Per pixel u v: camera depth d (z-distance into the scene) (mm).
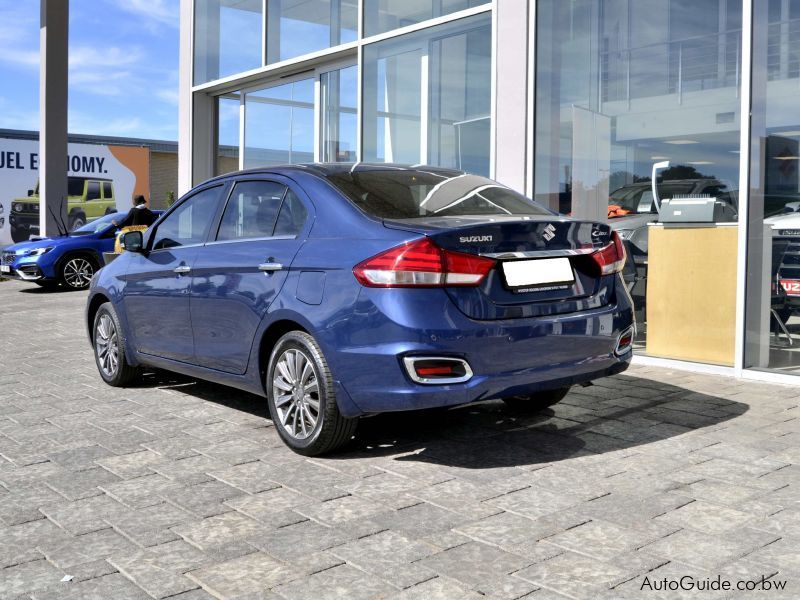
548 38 6910
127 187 30953
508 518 3143
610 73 6473
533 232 3791
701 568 2682
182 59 11812
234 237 4652
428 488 3506
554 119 6898
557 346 3791
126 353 5586
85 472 3814
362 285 3654
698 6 5898
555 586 2566
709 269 5992
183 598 2537
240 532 3059
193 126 11719
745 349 5746
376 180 4289
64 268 14172
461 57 7672
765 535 2941
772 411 4750
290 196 4348
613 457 3898
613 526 3045
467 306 3578
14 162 29391
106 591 2594
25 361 6965
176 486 3592
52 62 15273
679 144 6070
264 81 10758
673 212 6113
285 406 4160
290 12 9828
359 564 2756
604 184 6562
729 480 3541
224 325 4520
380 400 3615
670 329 6242
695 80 5941
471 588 2564
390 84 8492
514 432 4375
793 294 5465
